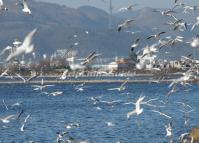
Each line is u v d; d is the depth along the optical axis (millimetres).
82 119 99125
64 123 91625
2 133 77375
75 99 168625
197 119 88250
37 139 71750
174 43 36625
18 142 69688
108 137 71812
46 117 104500
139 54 36656
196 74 43312
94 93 196875
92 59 35656
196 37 36312
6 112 120500
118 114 106812
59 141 48719
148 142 66750
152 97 157125
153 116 96625
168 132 56719
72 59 36281
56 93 57188
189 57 43656
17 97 188750
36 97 184750
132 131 77438
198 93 165750
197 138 56969
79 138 70438
